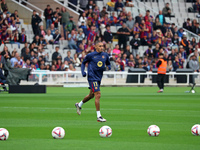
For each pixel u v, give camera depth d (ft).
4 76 206.90
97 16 309.63
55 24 309.63
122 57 293.23
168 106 145.48
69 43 301.84
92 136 84.53
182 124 102.53
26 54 269.23
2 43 287.48
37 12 334.44
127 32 304.71
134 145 74.54
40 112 125.59
